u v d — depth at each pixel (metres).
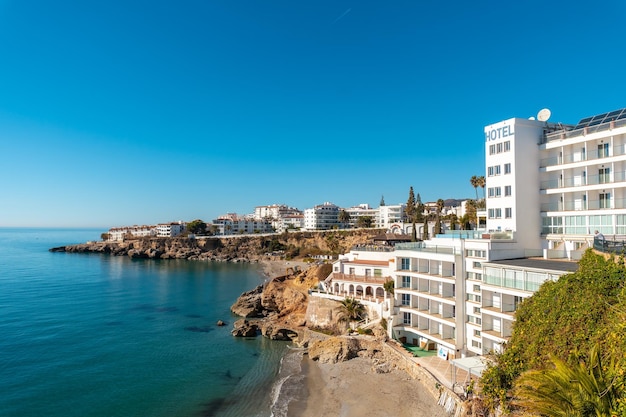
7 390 48.97
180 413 43.47
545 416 17.39
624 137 42.75
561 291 26.80
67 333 73.94
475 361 35.50
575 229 46.94
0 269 170.62
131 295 114.25
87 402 46.09
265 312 88.06
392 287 62.12
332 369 51.97
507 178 50.19
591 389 16.27
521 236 48.78
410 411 38.44
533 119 50.91
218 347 66.12
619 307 22.19
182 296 113.50
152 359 60.44
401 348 51.00
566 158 48.22
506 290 38.59
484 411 30.62
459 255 45.75
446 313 48.31
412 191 152.12
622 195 42.97
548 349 24.52
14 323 80.38
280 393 46.62
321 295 70.50
